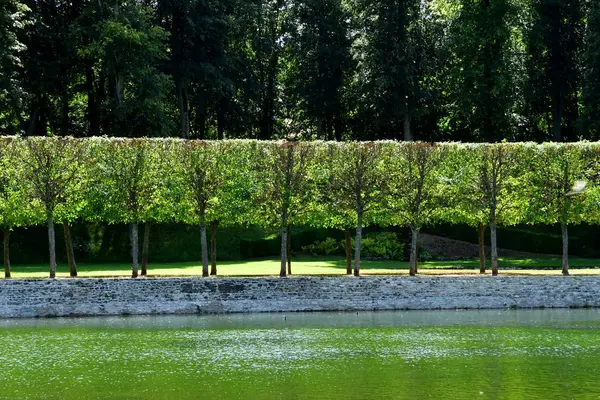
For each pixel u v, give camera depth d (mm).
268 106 80562
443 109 73062
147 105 60500
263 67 80500
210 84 68562
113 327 35906
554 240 61156
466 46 67062
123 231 59094
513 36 70625
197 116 77812
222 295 40969
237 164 45531
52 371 26844
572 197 45969
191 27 66688
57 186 43281
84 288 40000
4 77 56188
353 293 41906
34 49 63750
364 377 25812
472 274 45906
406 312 41062
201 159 44938
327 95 72938
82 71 69188
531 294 43031
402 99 67062
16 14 55875
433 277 42594
